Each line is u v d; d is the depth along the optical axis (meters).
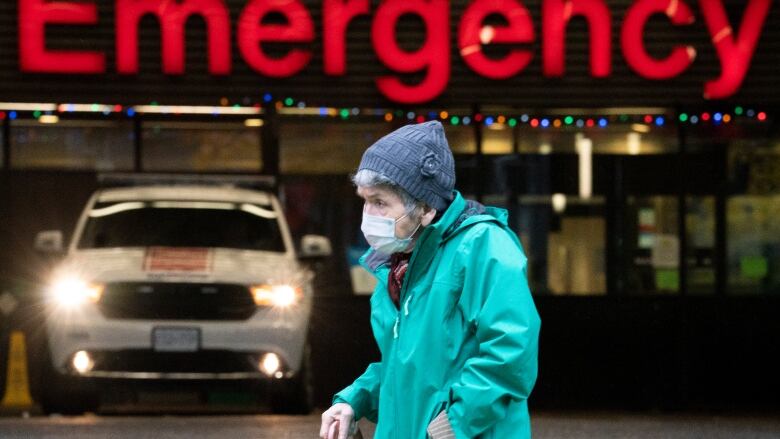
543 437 16.38
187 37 20.98
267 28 20.91
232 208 19.58
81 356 17.47
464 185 21.80
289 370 17.86
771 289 22.19
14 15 20.81
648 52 21.41
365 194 5.70
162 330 17.53
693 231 22.16
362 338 21.73
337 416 6.13
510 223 21.94
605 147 21.95
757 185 22.08
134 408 20.56
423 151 5.65
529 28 21.03
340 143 21.66
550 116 21.78
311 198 21.67
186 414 19.36
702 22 21.31
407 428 5.63
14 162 21.45
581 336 22.12
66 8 20.70
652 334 22.14
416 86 21.09
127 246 18.81
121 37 20.78
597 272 22.12
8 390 20.69
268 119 21.52
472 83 21.23
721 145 22.03
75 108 21.19
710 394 22.19
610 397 22.08
